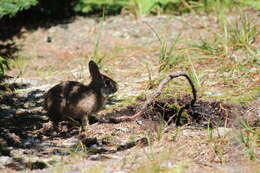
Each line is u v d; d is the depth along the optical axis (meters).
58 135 10.64
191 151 9.41
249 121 10.85
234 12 18.53
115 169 8.75
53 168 8.96
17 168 9.02
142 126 10.91
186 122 11.29
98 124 11.06
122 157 9.30
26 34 17.95
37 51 16.53
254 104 11.64
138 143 9.93
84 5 19.53
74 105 10.96
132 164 8.91
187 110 11.54
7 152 9.70
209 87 12.79
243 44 14.79
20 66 15.34
